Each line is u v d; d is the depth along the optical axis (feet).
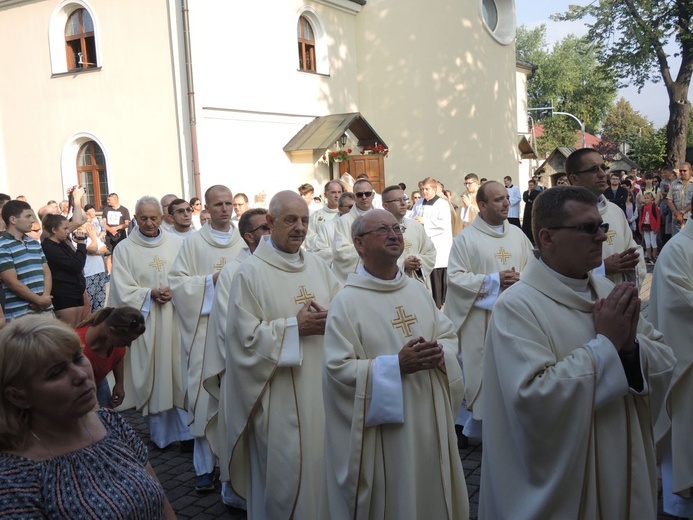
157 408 19.98
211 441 16.40
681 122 93.71
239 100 54.39
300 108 60.23
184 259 19.69
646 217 53.62
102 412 7.91
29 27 57.98
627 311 8.75
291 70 59.26
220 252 19.86
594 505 8.66
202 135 51.62
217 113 52.80
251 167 55.83
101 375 13.93
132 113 53.88
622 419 8.94
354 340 11.22
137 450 7.91
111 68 54.44
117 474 7.17
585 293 9.46
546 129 224.33
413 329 11.53
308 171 61.11
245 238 16.34
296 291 14.11
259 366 13.26
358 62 67.62
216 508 16.07
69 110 56.95
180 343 20.39
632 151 196.34
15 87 59.31
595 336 9.04
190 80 50.75
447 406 11.47
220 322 15.94
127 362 21.16
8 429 6.88
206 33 51.75
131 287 20.48
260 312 13.80
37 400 6.89
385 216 11.52
